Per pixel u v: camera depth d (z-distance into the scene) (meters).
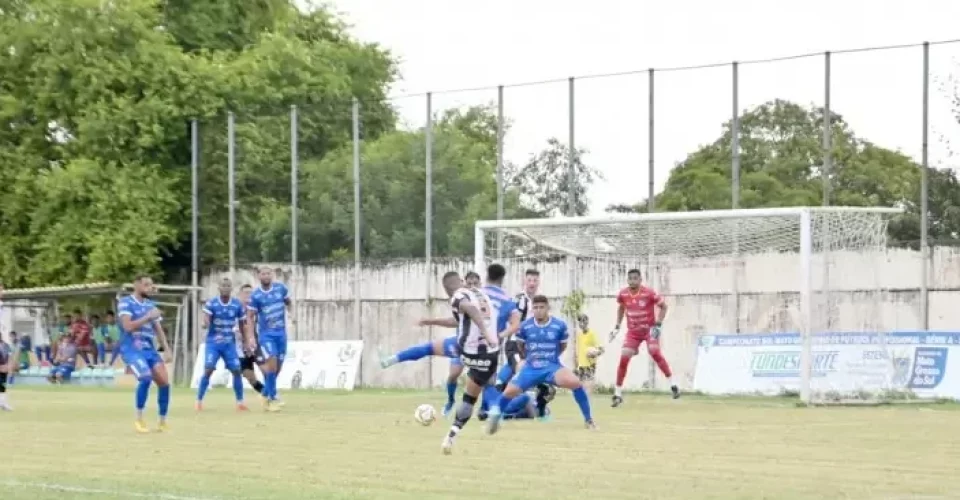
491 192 88.44
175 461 36.47
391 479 31.88
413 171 89.44
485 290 46.19
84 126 100.00
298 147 95.25
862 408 59.00
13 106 102.69
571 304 78.75
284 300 60.34
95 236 98.06
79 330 95.69
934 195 73.44
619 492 29.23
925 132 70.81
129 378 92.19
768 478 31.77
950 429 46.44
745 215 63.25
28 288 101.88
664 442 41.31
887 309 71.62
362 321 88.75
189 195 101.31
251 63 104.62
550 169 84.75
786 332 72.81
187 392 81.00
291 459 36.75
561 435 43.94
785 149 83.94
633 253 74.25
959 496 28.52
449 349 52.22
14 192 102.25
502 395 43.31
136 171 100.06
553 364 45.31
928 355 64.19
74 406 63.78
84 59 101.69
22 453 39.16
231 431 46.81
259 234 93.38
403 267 87.19
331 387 86.50
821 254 65.81
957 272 69.81
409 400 67.62
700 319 76.62
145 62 101.38
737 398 66.88
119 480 32.06
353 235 90.25
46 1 102.31
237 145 95.69
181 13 114.06
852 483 30.77
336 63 113.81
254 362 60.38
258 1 119.00
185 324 95.88
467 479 31.75
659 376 77.19
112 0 102.12
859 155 81.12
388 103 100.94
